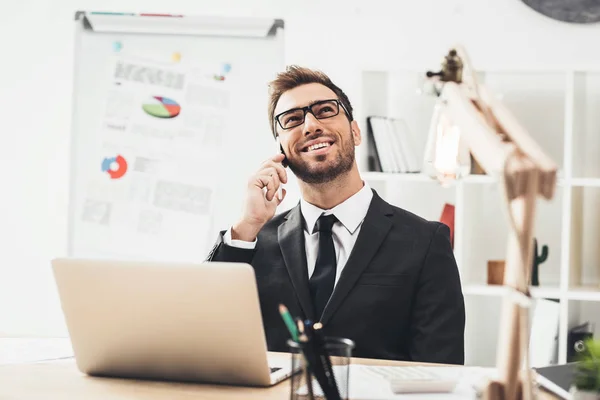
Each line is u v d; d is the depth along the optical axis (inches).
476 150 35.9
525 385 36.3
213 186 127.2
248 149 127.2
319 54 126.7
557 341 108.9
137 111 127.9
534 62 122.7
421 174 112.3
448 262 68.9
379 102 121.7
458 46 41.3
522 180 34.1
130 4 129.3
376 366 54.5
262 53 127.3
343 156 71.6
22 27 130.3
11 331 129.9
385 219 70.4
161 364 50.8
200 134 127.3
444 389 47.1
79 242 127.8
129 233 127.2
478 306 123.5
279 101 75.3
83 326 51.6
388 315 66.5
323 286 68.6
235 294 46.5
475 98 38.8
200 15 127.6
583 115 120.3
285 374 52.0
